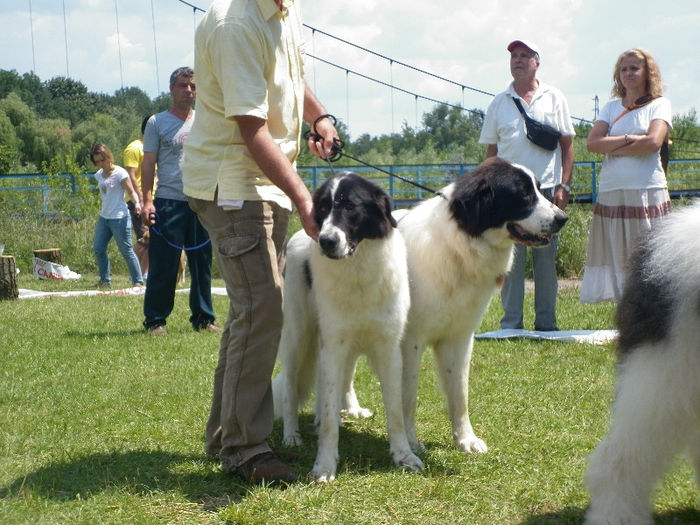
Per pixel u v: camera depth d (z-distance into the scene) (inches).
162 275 319.0
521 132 290.4
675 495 142.7
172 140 312.7
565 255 561.3
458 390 178.1
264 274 147.2
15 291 449.1
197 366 255.0
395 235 161.0
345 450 175.0
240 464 151.4
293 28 152.5
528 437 181.6
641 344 118.0
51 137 2116.1
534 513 135.2
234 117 139.3
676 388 114.6
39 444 174.1
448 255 169.8
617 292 291.3
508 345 286.0
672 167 1133.7
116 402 211.8
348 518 132.6
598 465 125.1
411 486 147.9
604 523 122.6
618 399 123.1
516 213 169.6
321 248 146.9
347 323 157.9
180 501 140.5
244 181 145.6
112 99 2859.3
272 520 131.3
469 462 163.9
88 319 358.9
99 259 522.9
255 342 148.2
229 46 138.0
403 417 175.3
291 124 153.3
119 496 141.3
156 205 316.2
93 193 805.2
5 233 682.8
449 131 2588.6
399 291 160.2
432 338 176.9
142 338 308.5
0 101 2191.2
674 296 112.9
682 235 113.3
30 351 282.8
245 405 149.7
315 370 193.3
